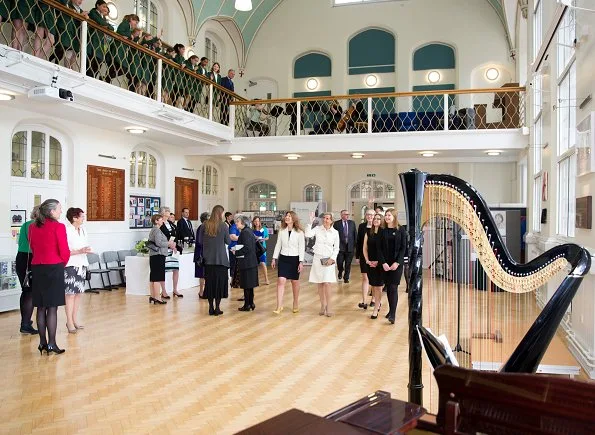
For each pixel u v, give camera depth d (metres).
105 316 7.56
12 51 6.77
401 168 15.04
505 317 6.52
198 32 13.57
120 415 3.90
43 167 9.46
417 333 2.83
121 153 11.05
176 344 6.00
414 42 15.12
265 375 4.88
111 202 10.80
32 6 7.38
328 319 7.46
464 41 14.74
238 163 15.77
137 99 9.18
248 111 14.12
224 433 3.60
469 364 3.93
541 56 8.65
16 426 3.68
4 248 8.34
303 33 15.94
